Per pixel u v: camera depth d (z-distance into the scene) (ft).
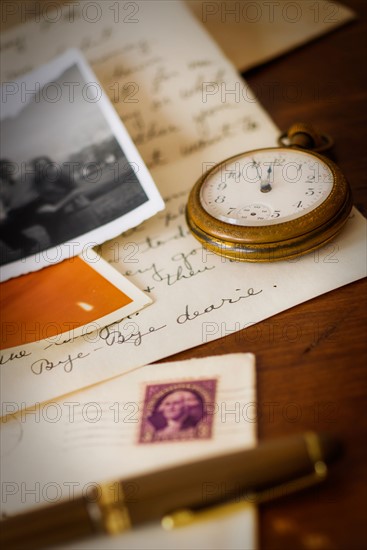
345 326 0.67
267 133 0.93
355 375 0.62
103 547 0.54
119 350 0.71
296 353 0.65
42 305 0.78
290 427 0.60
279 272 0.74
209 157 0.92
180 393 0.64
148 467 0.59
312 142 0.85
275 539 0.53
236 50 1.09
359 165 0.84
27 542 0.54
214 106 0.98
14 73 1.05
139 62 1.04
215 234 0.74
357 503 0.54
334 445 0.54
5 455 0.64
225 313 0.71
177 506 0.54
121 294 0.77
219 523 0.54
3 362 0.73
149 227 0.85
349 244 0.75
